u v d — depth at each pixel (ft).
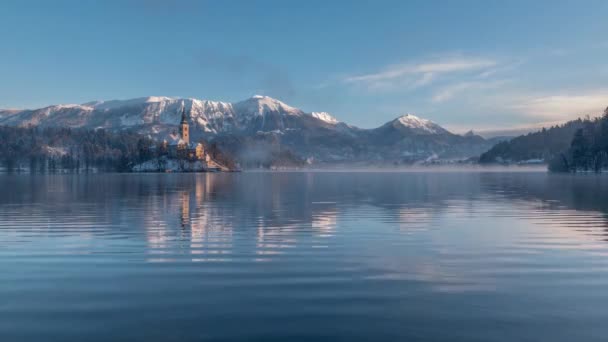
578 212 92.63
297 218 83.05
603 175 411.75
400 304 32.81
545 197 136.77
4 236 62.39
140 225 73.41
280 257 48.57
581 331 27.81
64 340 26.68
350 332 27.73
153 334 27.53
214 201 124.88
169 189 202.08
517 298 34.17
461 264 45.34
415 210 97.81
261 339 26.71
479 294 35.22
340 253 50.80
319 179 370.53
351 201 124.06
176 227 71.05
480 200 125.90
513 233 65.05
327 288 36.86
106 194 160.56
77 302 33.42
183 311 31.42
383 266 44.45
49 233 65.00
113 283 38.32
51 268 43.65
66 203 118.52
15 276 40.68
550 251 51.80
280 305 32.60
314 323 29.19
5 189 199.31
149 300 33.78
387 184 246.68
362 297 34.47
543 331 27.86
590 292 35.63
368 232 66.18
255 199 133.59
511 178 344.28
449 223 76.02
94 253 50.67
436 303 33.04
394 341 26.40
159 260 47.06
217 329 28.22
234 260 47.11
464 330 28.02
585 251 51.70
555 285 37.58
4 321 29.71
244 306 32.42
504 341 26.35
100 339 26.81
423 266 44.45
